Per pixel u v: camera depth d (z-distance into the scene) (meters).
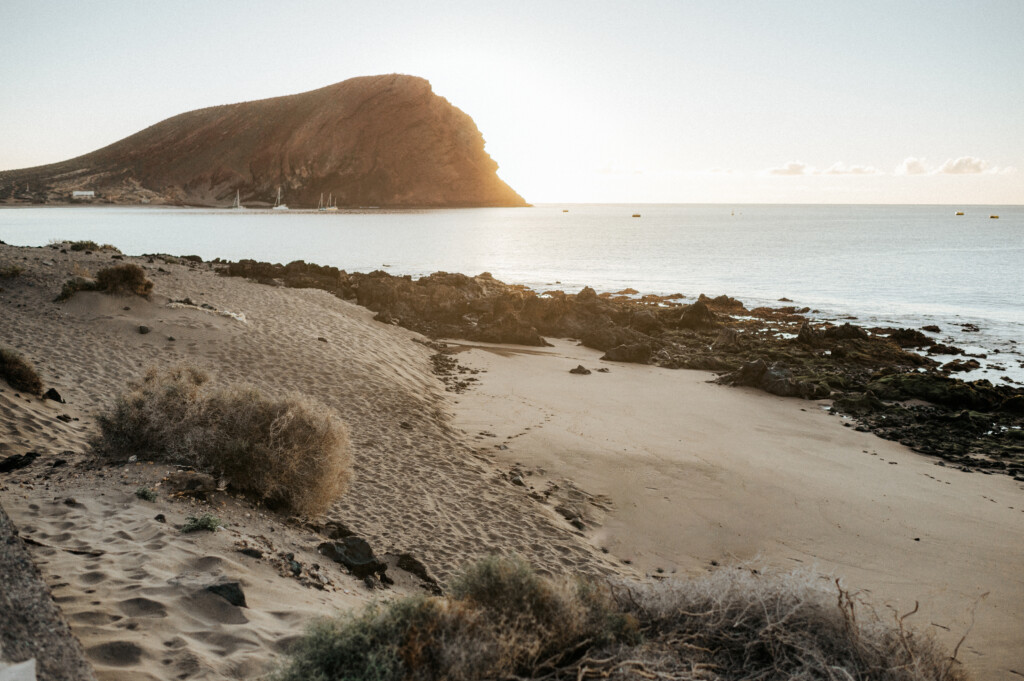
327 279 32.56
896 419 17.39
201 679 3.67
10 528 3.87
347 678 3.29
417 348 23.41
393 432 13.16
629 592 4.64
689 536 10.25
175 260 33.72
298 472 7.84
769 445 14.84
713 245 97.31
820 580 4.75
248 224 143.38
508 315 27.61
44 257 24.69
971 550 9.97
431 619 3.63
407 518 9.23
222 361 16.23
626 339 26.62
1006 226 177.12
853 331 28.20
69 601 4.27
